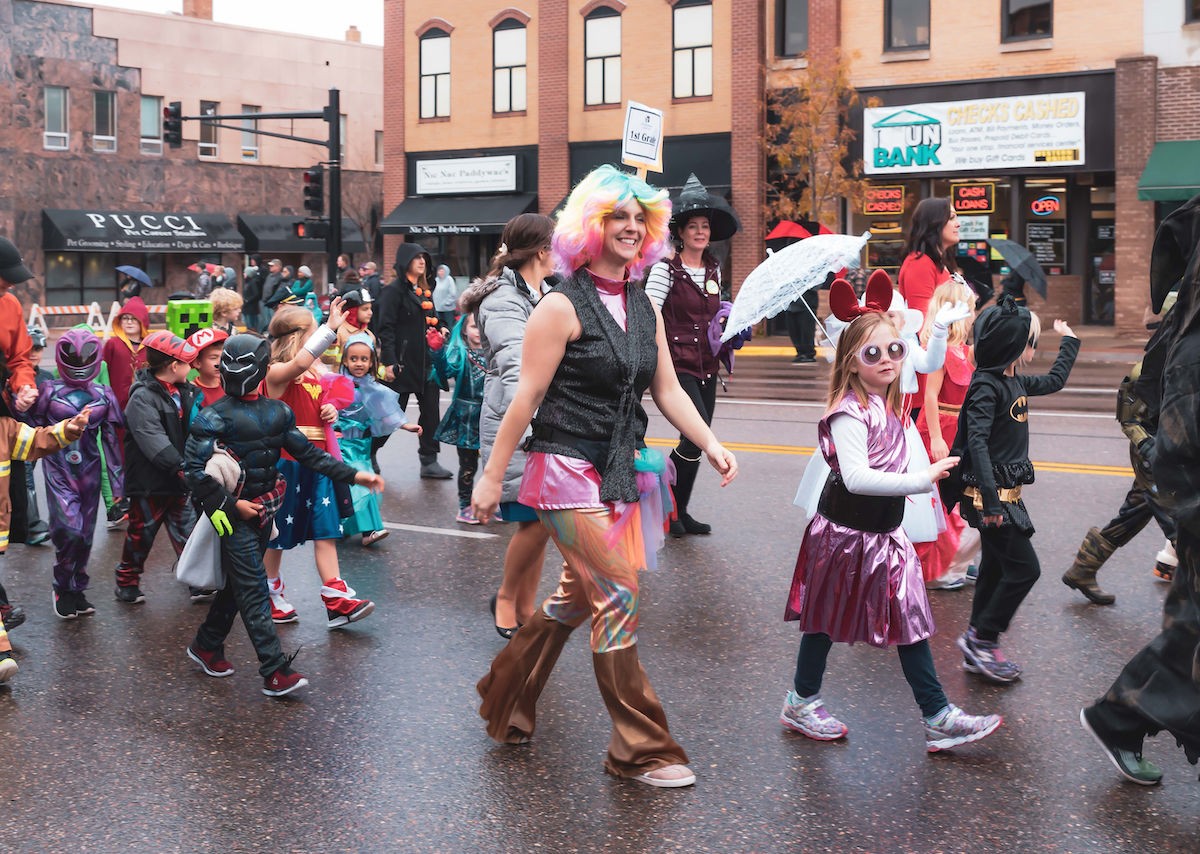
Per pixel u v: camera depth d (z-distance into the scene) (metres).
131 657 6.44
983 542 5.79
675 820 4.40
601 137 33.31
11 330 7.44
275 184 48.00
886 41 29.14
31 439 6.28
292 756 5.07
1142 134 26.28
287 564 8.37
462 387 9.46
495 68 34.94
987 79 28.08
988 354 5.76
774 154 29.84
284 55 48.00
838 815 4.43
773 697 5.66
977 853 4.12
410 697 5.75
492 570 8.12
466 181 35.62
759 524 9.29
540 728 5.33
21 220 41.66
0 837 4.36
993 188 28.53
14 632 6.92
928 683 4.95
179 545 7.55
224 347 5.77
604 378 4.64
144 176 44.44
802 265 7.08
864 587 4.89
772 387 19.03
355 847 4.24
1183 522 4.23
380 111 51.00
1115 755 4.62
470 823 4.41
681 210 8.45
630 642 4.72
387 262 36.94
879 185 29.59
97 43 43.12
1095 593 7.04
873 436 4.91
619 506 4.69
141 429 7.10
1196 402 4.18
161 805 4.61
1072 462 11.54
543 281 6.49
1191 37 25.83
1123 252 26.58
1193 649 4.30
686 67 31.56
